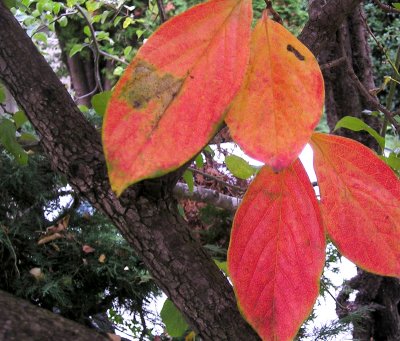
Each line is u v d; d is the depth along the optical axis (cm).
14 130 82
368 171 44
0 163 104
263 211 44
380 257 44
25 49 55
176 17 35
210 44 35
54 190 111
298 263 44
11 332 55
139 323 103
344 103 118
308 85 35
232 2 36
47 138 54
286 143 35
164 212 54
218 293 54
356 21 115
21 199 106
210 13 35
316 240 44
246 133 35
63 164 54
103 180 53
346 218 44
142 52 34
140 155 33
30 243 97
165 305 66
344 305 127
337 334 108
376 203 44
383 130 101
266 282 44
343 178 44
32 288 89
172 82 34
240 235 44
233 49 35
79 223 108
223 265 67
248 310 44
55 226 101
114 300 101
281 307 44
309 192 43
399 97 362
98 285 99
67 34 285
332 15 51
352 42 116
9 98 146
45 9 143
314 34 52
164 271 54
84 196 54
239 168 79
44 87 54
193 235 56
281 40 36
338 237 45
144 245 54
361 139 121
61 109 55
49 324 57
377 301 128
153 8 147
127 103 34
